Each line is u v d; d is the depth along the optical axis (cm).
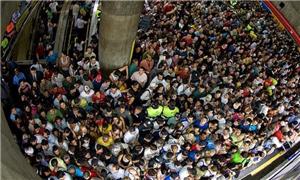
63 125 1120
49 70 1231
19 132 1077
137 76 1337
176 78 1354
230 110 1319
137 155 1113
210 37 1705
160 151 1144
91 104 1214
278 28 1934
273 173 1353
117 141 1141
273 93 1521
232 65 1551
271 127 1338
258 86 1507
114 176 1075
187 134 1181
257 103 1409
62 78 1225
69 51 1406
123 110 1184
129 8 1121
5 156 880
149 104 1262
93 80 1276
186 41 1608
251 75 1557
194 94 1359
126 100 1254
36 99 1161
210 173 1143
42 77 1230
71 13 1497
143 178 1093
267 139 1335
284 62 1741
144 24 1661
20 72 1173
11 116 1077
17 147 1015
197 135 1192
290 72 1698
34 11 1326
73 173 1027
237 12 1970
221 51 1645
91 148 1115
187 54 1530
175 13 1797
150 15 1741
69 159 1043
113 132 1130
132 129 1145
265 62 1709
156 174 1091
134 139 1162
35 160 1032
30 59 1293
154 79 1316
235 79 1477
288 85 1627
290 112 1440
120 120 1162
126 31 1209
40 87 1204
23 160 993
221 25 1841
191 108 1277
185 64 1447
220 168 1169
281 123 1366
